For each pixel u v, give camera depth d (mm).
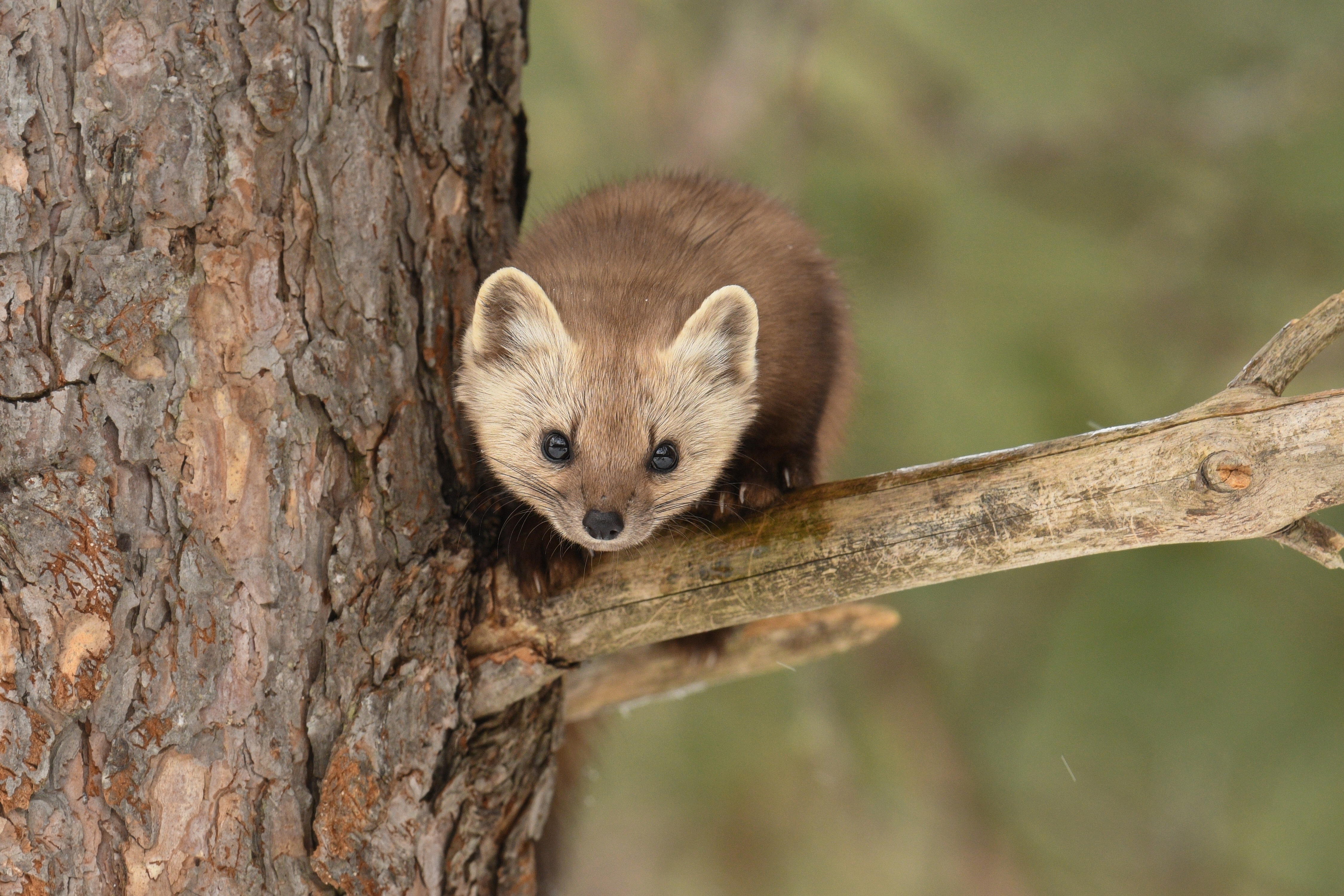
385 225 6984
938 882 15180
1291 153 14711
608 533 7418
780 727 16156
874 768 15844
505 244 8320
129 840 6426
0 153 6148
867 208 15781
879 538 6473
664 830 16031
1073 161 15758
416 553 7008
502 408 7965
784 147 16109
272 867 6598
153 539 6398
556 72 17312
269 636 6582
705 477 8305
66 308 6184
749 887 15664
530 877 7648
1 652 6242
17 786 6285
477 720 7152
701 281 8703
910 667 16000
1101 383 14727
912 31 16609
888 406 14719
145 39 6266
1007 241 15539
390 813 6660
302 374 6625
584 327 8234
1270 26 14977
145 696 6402
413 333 7188
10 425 6195
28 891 6324
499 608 7016
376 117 6926
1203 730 14094
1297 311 14555
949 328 15141
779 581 6656
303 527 6641
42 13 6148
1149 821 14250
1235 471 5684
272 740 6574
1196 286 14914
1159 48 15516
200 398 6449
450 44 7340
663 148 17047
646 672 9242
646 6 17312
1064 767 14750
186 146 6328
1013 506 6199
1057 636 15008
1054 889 14469
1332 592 13891
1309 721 13750
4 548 6188
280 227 6566
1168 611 14305
